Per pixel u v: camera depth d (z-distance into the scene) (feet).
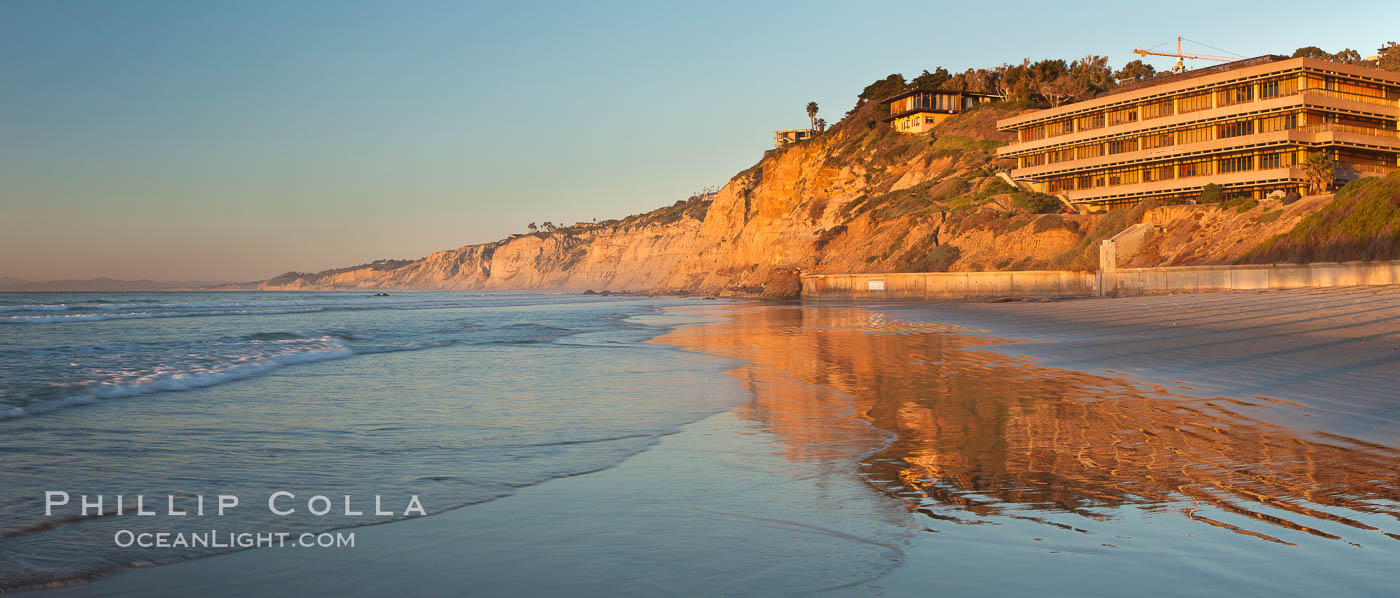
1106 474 22.38
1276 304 111.34
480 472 24.17
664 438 29.89
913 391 42.45
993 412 34.60
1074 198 267.80
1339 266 138.21
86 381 48.03
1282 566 14.62
